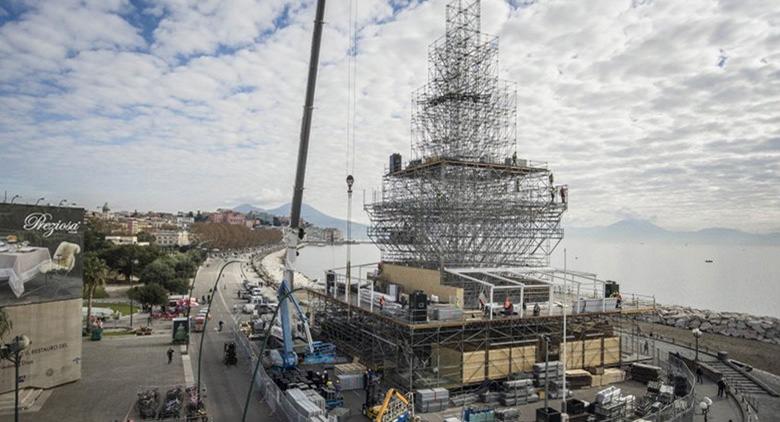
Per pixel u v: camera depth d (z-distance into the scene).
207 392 44.16
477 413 37.41
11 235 42.56
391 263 70.81
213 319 82.75
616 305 54.88
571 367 51.16
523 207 70.75
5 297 41.84
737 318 93.19
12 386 42.19
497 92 75.50
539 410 38.09
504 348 48.44
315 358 54.09
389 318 48.03
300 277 189.50
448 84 74.75
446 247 66.38
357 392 46.12
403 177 76.56
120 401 41.94
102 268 73.31
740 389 50.47
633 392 47.56
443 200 66.38
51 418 38.19
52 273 45.41
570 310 53.66
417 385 45.31
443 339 48.81
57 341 45.69
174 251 188.00
